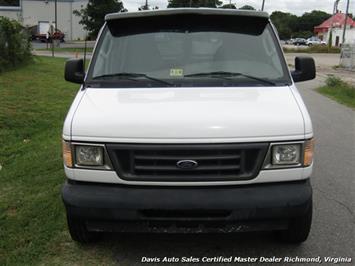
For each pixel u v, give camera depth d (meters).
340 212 5.57
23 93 13.87
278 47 5.07
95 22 40.47
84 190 4.05
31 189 6.20
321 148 8.54
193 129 3.88
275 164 3.97
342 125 10.74
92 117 4.07
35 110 11.49
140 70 4.84
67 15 76.94
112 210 3.97
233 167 3.92
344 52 31.81
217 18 5.18
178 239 4.84
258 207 3.93
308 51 57.59
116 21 5.25
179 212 3.97
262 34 5.15
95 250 4.62
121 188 4.01
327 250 4.64
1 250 4.61
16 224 5.14
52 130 9.73
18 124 10.05
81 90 4.69
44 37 67.06
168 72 4.78
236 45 5.02
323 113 12.43
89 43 42.69
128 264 4.38
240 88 4.57
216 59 4.90
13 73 18.67
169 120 3.93
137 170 3.95
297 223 4.43
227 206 3.91
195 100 4.27
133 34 5.15
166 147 3.88
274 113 4.08
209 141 3.87
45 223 5.18
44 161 7.42
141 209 3.95
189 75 4.74
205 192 3.94
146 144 3.90
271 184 4.04
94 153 3.99
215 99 4.29
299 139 3.99
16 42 20.55
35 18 76.44
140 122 3.94
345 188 6.40
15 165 7.27
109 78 4.80
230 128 3.89
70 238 4.84
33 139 9.05
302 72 5.16
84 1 76.44
